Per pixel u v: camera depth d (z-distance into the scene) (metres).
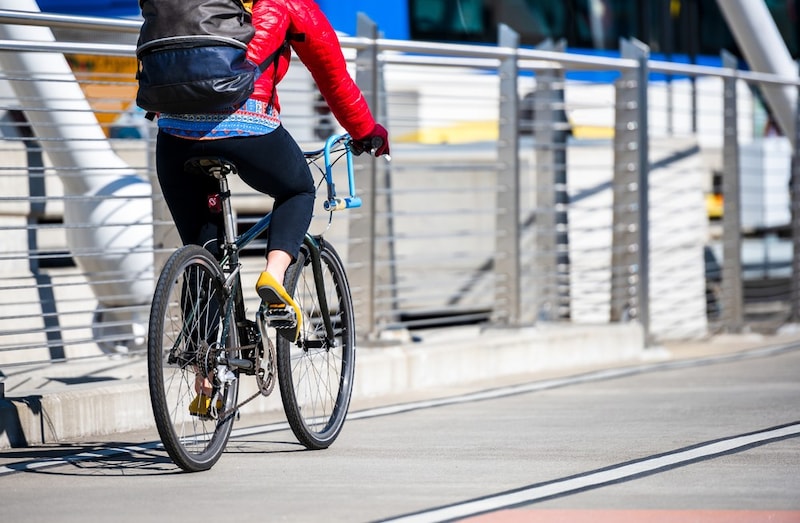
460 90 35.81
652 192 38.84
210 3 14.62
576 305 37.62
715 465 15.43
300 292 17.97
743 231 46.81
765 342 36.28
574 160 38.88
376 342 25.52
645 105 31.91
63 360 19.56
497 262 28.88
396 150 34.91
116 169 20.70
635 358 31.30
